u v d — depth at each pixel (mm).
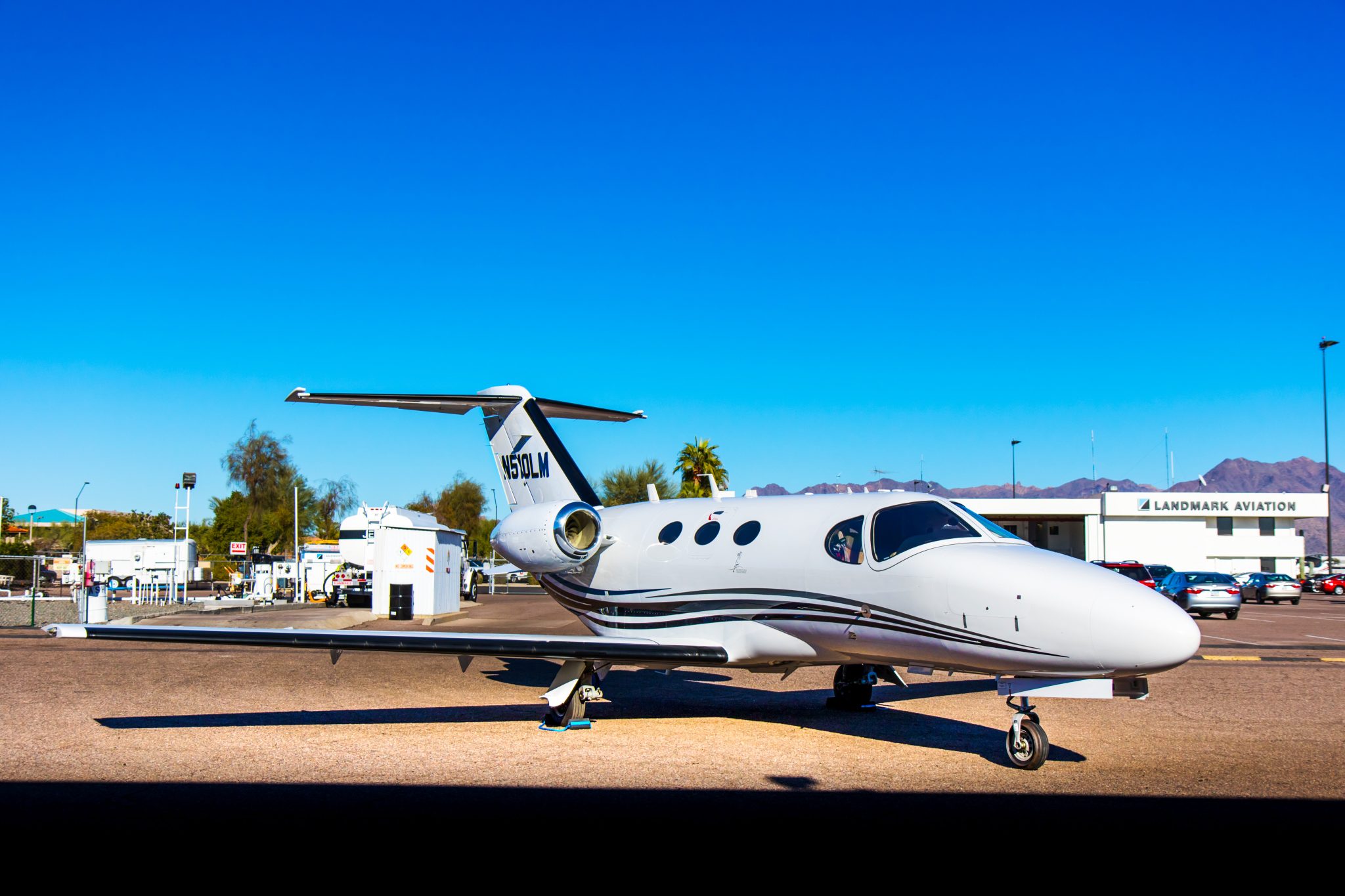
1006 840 5746
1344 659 16766
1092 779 7426
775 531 10047
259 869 5145
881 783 7254
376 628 22891
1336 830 5996
